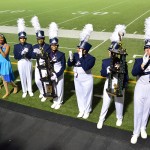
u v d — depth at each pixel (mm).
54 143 5039
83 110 5871
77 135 5207
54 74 5801
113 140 5008
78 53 5445
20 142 5113
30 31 15242
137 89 4750
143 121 5008
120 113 5445
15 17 20500
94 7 26047
